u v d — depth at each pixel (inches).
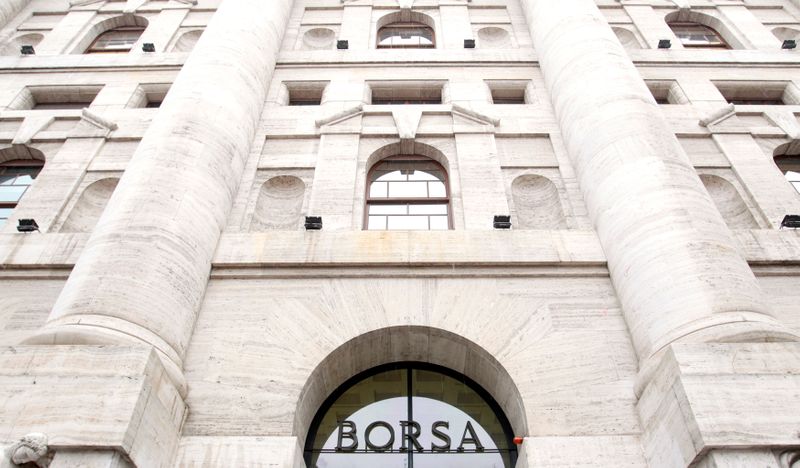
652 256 389.1
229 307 413.1
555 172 549.3
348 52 717.3
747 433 270.4
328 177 531.2
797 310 415.8
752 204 517.7
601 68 563.2
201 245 425.4
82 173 552.1
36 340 328.8
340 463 376.2
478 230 465.7
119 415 279.7
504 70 689.6
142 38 768.9
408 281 432.1
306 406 375.9
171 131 483.8
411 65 695.7
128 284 364.5
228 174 494.3
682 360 303.4
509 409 386.9
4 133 607.2
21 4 844.0
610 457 329.7
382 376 419.8
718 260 374.6
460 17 801.6
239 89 567.5
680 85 675.4
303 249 448.8
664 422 308.5
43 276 448.8
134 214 409.1
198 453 330.6
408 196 546.3
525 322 403.9
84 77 692.1
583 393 361.4
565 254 445.4
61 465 266.8
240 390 362.3
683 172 444.5
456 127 588.7
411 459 378.0
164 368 332.5
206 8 835.4
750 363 303.0
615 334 394.6
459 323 402.9
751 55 724.0
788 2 854.5
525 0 793.6
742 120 618.5
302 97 675.4
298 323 402.3
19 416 280.1
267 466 326.3
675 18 837.8
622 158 462.6
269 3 724.0
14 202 549.6
